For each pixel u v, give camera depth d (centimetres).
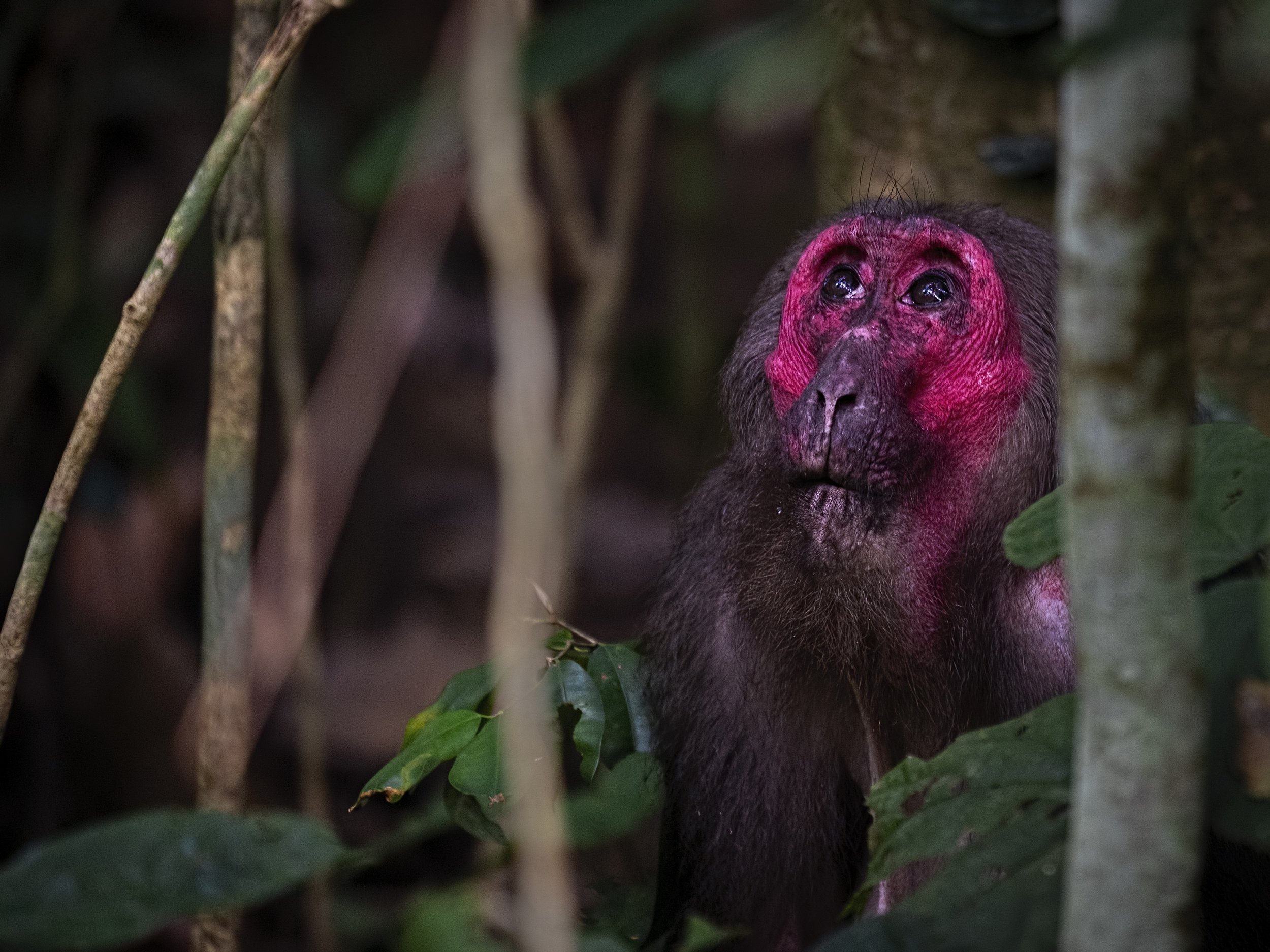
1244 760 322
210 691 462
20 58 838
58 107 852
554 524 458
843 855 541
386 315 851
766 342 534
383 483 1137
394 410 1224
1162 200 243
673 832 527
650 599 575
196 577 956
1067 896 274
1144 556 252
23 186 853
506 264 288
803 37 440
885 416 466
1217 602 308
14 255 852
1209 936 457
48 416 849
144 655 860
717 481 553
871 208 532
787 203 1242
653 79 477
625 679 499
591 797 447
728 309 1183
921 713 479
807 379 504
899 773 330
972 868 312
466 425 1247
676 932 531
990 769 322
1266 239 619
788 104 444
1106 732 259
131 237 952
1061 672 471
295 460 543
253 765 877
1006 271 503
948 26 632
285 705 920
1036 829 315
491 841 438
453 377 1277
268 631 805
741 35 463
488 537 1162
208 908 306
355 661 991
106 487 851
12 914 301
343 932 615
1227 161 616
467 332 1299
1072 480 257
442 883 709
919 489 472
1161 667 254
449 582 1118
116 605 871
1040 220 639
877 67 652
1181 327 248
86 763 837
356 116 1167
